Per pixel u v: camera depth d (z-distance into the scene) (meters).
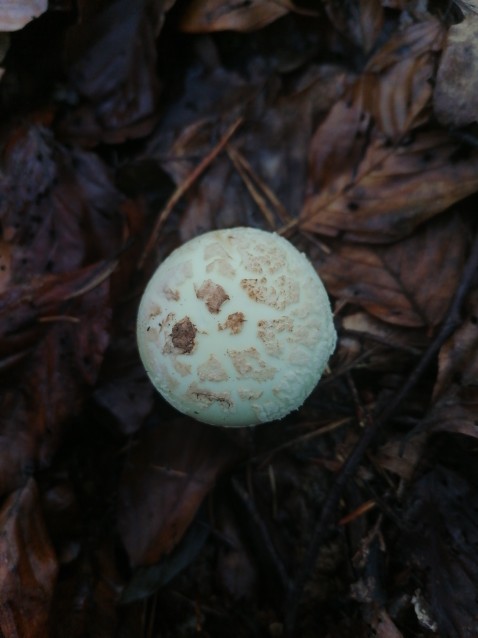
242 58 0.17
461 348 0.13
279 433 0.16
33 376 0.14
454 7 0.14
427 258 0.15
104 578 0.15
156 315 0.12
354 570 0.14
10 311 0.14
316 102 0.16
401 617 0.14
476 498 0.14
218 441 0.15
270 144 0.16
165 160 0.16
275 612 0.15
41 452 0.14
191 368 0.11
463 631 0.13
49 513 0.15
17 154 0.16
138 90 0.16
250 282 0.11
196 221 0.16
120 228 0.16
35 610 0.13
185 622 0.15
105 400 0.15
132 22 0.15
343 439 0.15
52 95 0.16
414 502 0.14
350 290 0.15
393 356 0.15
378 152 0.15
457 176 0.14
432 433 0.14
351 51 0.16
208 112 0.17
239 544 0.15
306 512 0.15
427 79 0.14
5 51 0.15
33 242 0.15
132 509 0.15
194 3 0.15
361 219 0.15
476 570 0.13
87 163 0.16
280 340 0.11
